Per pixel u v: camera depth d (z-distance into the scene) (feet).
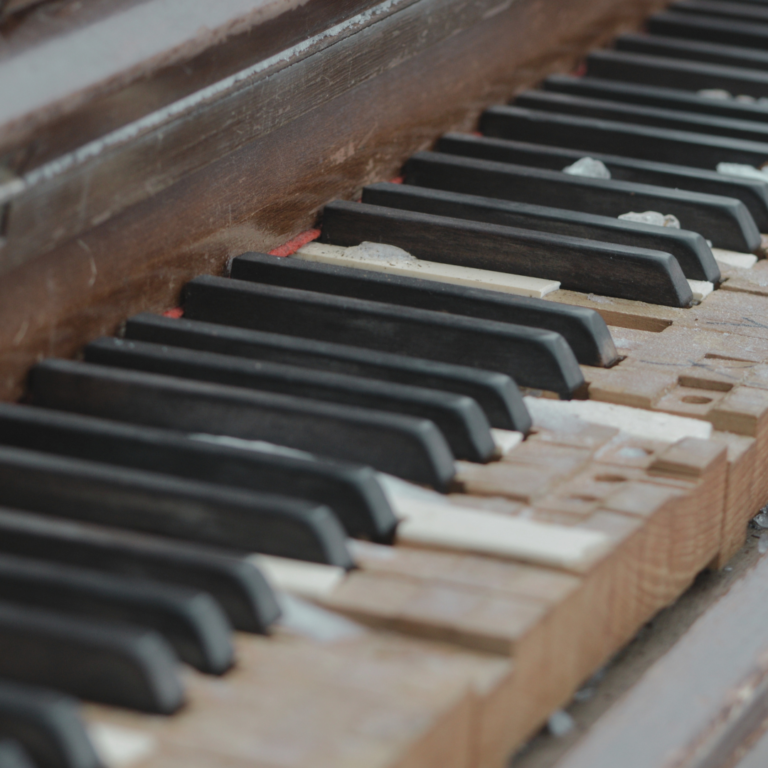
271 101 2.65
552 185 2.87
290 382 2.44
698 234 2.76
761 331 2.63
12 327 2.44
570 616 2.25
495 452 2.41
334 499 2.31
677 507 2.35
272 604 2.23
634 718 2.27
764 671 2.32
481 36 3.06
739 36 3.50
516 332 2.51
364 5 2.76
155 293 2.58
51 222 2.42
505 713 2.21
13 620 2.17
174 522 2.29
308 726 2.15
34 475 2.30
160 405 2.42
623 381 2.52
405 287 2.62
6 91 2.35
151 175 2.51
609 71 3.36
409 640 2.22
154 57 2.46
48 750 2.08
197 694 2.17
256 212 2.70
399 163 2.94
